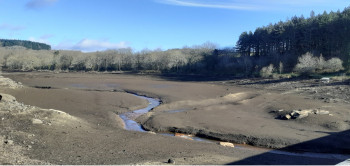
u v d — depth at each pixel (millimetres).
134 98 40812
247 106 34156
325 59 76188
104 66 134375
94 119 26109
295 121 25531
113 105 34625
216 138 21281
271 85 58656
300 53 87125
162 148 16391
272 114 29141
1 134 15602
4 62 146750
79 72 121938
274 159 15148
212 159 13930
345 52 68125
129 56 132375
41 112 21984
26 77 82750
